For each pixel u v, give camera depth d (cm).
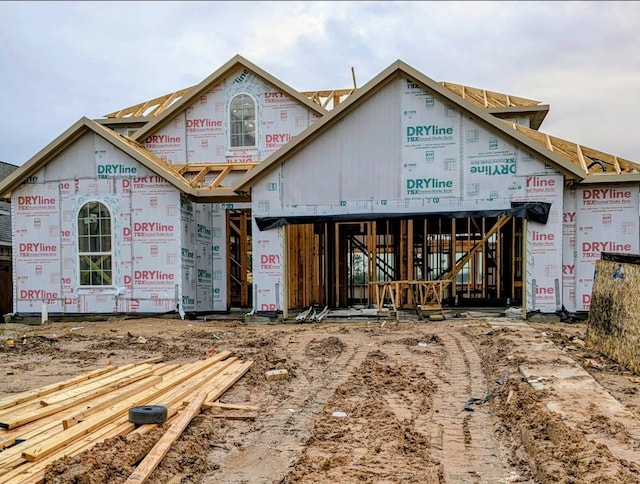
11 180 1383
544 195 1194
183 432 502
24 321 1388
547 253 1192
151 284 1362
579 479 362
